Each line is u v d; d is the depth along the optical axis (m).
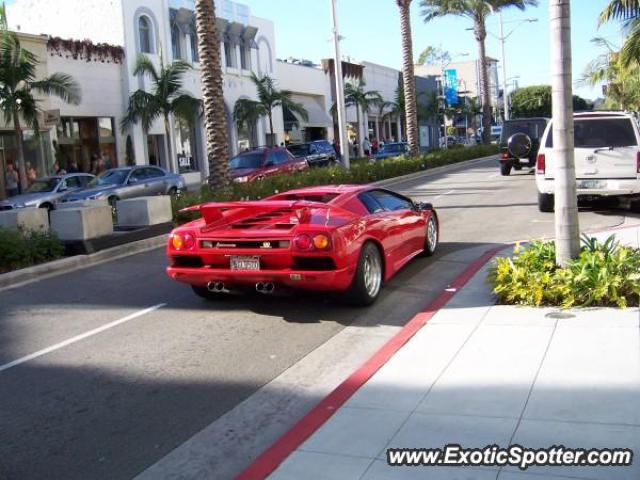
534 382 4.95
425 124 64.56
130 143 29.92
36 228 12.43
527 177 23.88
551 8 7.14
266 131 40.44
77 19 30.62
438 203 17.56
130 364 6.36
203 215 7.71
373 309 7.81
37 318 8.20
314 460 4.10
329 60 48.03
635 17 16.94
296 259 7.12
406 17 30.20
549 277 6.95
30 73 21.20
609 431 4.11
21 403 5.53
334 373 5.94
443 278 9.09
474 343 5.96
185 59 33.94
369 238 7.79
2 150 24.36
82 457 4.56
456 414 4.56
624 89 32.00
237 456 4.51
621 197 13.10
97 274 10.88
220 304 8.36
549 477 3.65
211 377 5.94
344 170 23.73
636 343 5.54
